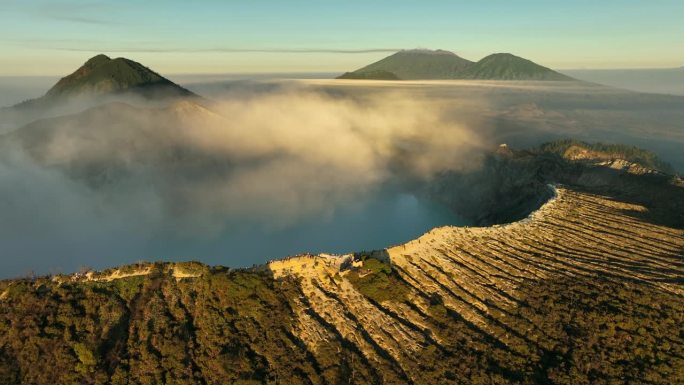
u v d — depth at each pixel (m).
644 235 124.00
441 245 112.56
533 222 129.88
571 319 87.69
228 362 76.50
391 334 85.62
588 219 133.50
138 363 76.06
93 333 78.88
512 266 107.12
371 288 93.81
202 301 86.94
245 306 86.56
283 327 84.25
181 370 75.75
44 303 81.50
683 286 96.12
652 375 74.62
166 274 91.94
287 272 95.88
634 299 91.81
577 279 100.88
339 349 80.88
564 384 74.19
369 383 75.75
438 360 80.19
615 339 82.50
